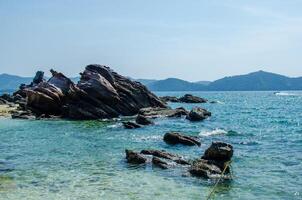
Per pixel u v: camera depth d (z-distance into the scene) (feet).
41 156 106.22
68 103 226.79
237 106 400.67
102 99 225.97
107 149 118.21
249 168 90.94
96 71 245.65
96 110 219.61
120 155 107.34
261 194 69.82
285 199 66.95
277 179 80.43
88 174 84.53
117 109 231.91
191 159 98.02
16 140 138.62
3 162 97.71
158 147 121.70
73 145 126.62
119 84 248.52
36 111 232.32
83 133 158.61
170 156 99.14
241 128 183.93
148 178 80.89
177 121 210.79
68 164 95.25
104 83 230.27
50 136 149.28
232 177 81.71
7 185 75.05
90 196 67.92
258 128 184.75
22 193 69.46
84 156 106.01
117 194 69.26
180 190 72.02
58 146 124.57
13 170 88.43
